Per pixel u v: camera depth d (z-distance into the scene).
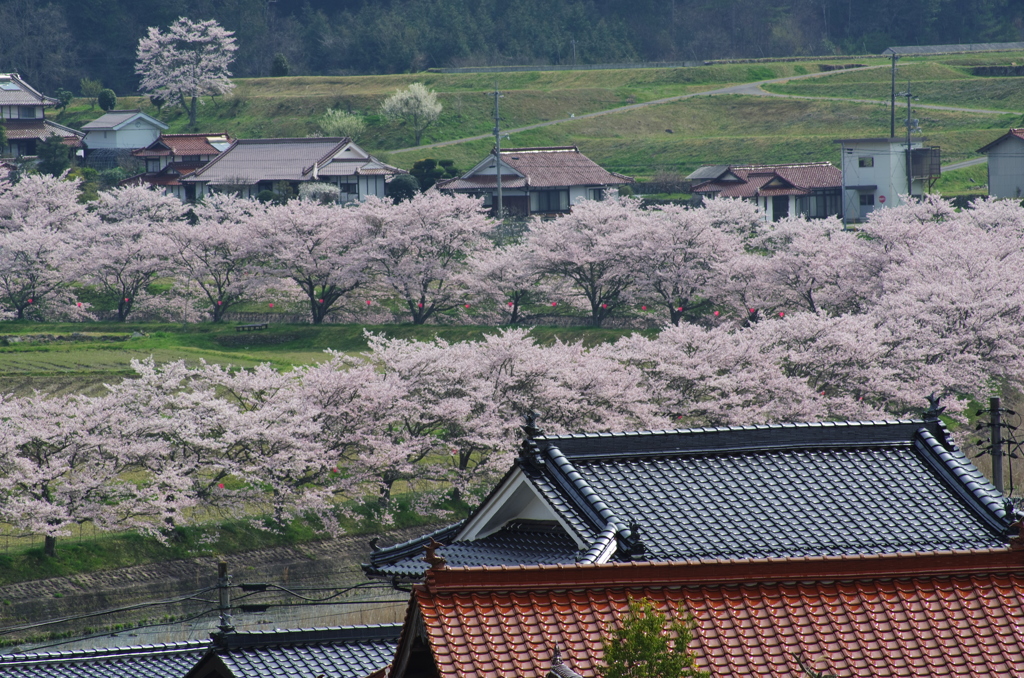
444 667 24.72
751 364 105.19
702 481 35.56
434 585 26.19
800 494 35.31
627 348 111.25
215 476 92.75
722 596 27.64
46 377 129.75
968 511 35.09
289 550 89.69
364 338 156.75
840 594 28.14
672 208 155.25
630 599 26.20
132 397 93.44
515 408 101.50
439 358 101.75
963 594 28.53
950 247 128.50
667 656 24.02
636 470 35.75
